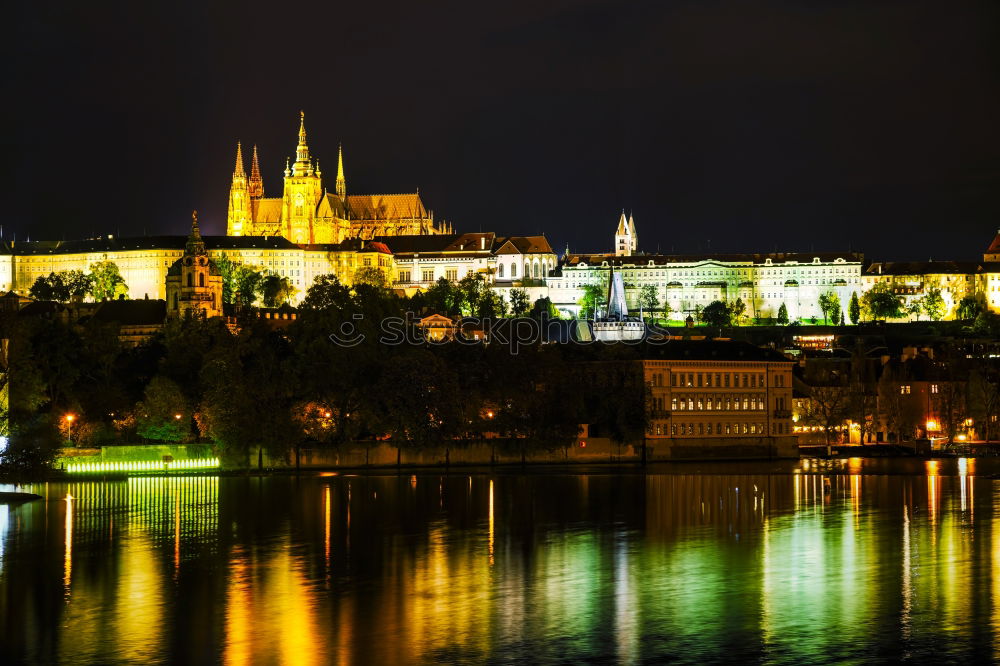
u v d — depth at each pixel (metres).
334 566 169.12
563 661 126.31
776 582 158.88
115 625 138.00
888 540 189.25
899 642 132.12
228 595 151.50
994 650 129.25
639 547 183.62
